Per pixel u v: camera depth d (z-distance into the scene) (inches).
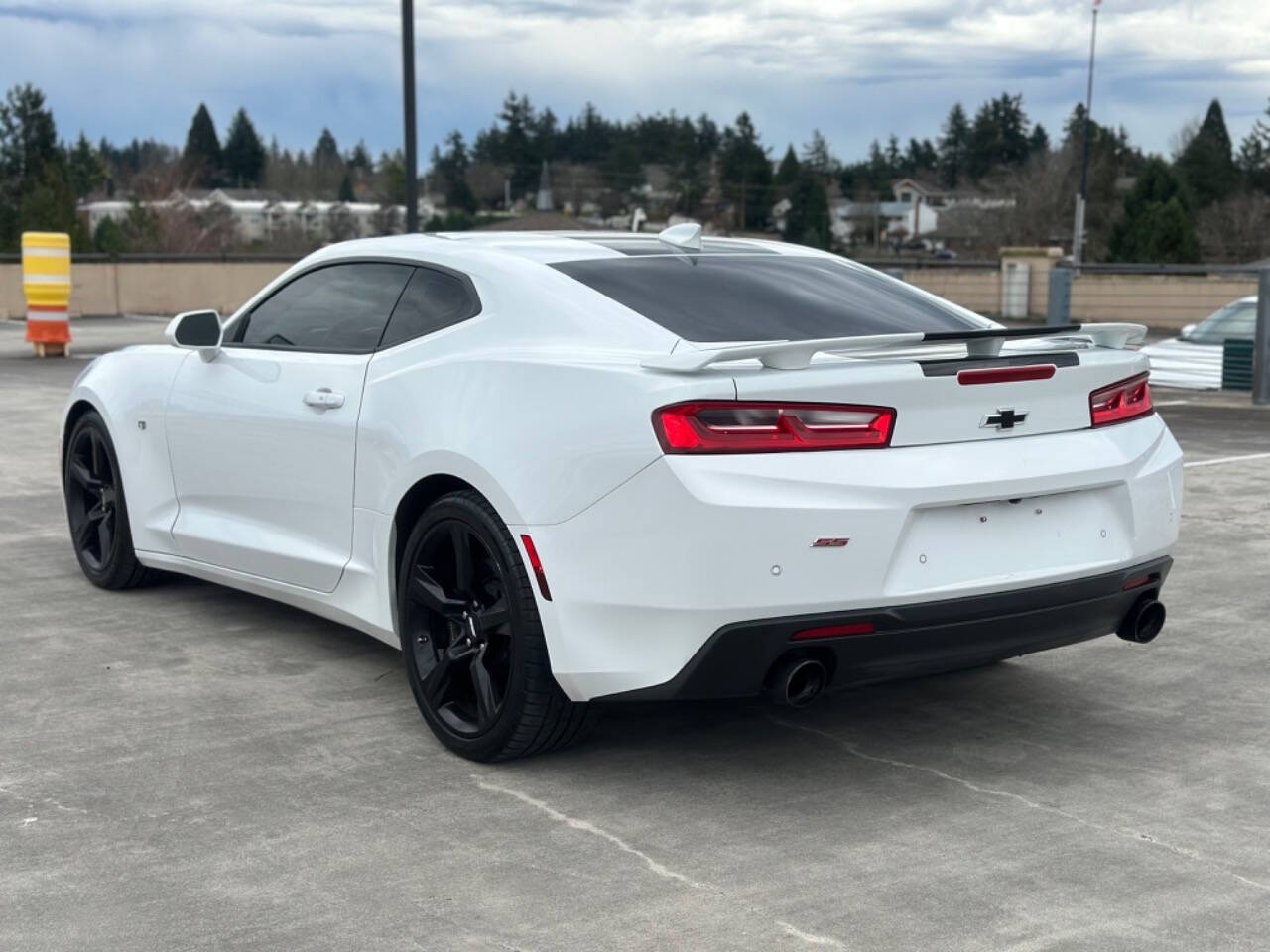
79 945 111.4
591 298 156.4
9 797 142.3
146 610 217.6
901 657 139.0
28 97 3036.4
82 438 229.5
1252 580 240.8
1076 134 3363.7
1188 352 561.0
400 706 172.4
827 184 6097.4
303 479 179.6
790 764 153.3
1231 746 160.2
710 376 133.9
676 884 123.0
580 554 138.9
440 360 161.3
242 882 123.1
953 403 140.7
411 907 118.3
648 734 163.0
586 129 6766.7
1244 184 3732.8
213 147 7007.9
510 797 143.2
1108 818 138.5
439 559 157.8
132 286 1128.8
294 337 188.9
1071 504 149.5
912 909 118.0
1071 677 187.0
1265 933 114.1
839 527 132.6
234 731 162.9
